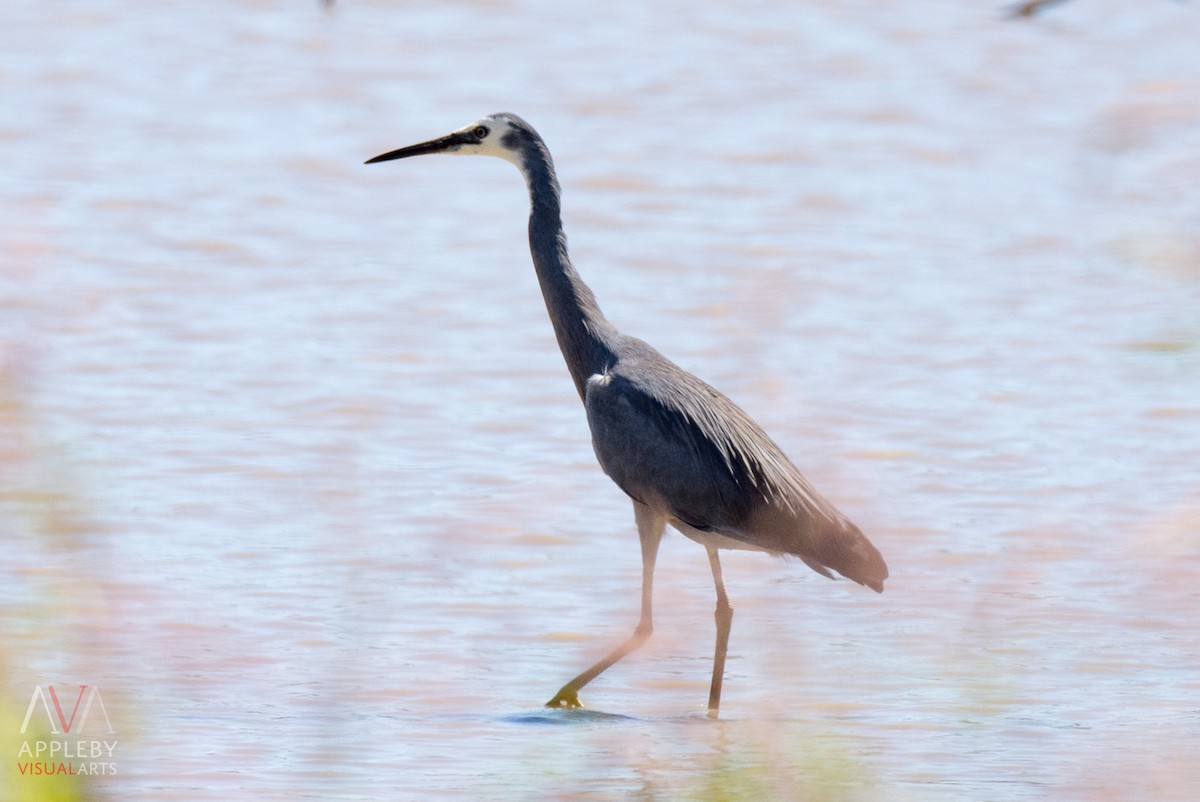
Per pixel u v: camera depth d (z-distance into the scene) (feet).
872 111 109.09
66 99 107.96
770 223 83.97
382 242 80.69
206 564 41.57
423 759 30.58
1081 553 43.37
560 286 38.78
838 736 31.22
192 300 69.31
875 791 27.43
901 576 42.06
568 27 133.08
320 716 32.30
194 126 102.68
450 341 65.16
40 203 83.46
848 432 53.93
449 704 34.06
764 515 35.42
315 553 42.70
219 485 48.06
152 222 81.61
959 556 43.37
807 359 62.44
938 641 37.47
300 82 115.03
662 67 120.98
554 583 41.70
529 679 35.73
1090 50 125.08
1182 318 25.53
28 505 23.48
